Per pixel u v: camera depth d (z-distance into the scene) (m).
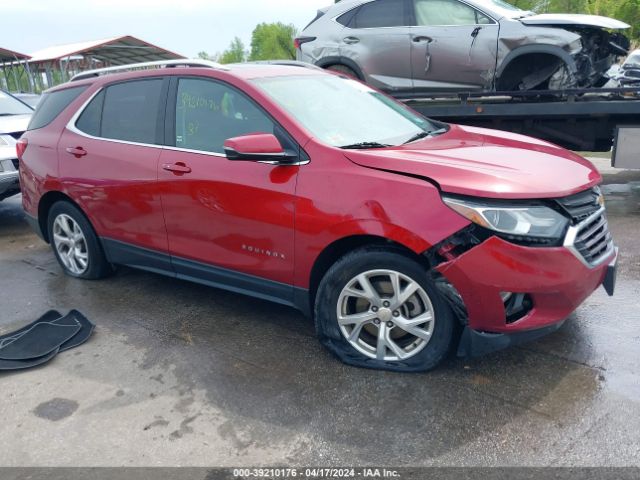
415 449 2.60
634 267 4.62
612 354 3.29
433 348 3.08
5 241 6.54
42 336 3.90
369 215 3.01
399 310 3.14
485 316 2.89
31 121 5.21
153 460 2.63
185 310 4.27
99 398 3.16
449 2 6.70
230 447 2.70
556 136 6.73
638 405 2.82
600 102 6.10
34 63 24.97
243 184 3.49
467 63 6.62
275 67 4.14
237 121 3.66
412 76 6.99
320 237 3.20
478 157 3.21
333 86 4.13
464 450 2.57
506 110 6.47
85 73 4.84
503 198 2.78
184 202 3.84
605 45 6.50
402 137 3.72
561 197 2.87
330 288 3.27
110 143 4.36
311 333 3.79
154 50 25.05
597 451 2.52
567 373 3.12
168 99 4.04
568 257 2.83
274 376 3.28
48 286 4.93
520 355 3.33
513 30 6.32
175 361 3.52
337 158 3.21
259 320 4.04
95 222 4.59
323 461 2.56
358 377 3.20
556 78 6.42
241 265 3.67
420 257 2.99
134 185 4.14
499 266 2.78
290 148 3.38
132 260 4.48
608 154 10.49
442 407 2.88
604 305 3.94
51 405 3.12
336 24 7.39
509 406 2.86
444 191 2.86
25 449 2.77
